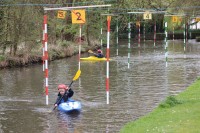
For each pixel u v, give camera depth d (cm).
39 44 5866
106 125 2156
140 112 2456
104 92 3177
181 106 2364
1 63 5038
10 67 5134
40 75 4316
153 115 2200
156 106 2614
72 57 6662
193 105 2352
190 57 6309
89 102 2786
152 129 1852
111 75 4203
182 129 1789
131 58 6300
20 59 5291
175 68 4772
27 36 5488
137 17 10844
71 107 2511
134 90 3238
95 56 6138
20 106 2702
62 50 6662
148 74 4244
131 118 2308
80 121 2256
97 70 4694
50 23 6469
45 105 2725
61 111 2523
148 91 3178
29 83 3741
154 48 8725
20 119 2333
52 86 3547
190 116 2047
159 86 3419
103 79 3912
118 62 5659
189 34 12650
